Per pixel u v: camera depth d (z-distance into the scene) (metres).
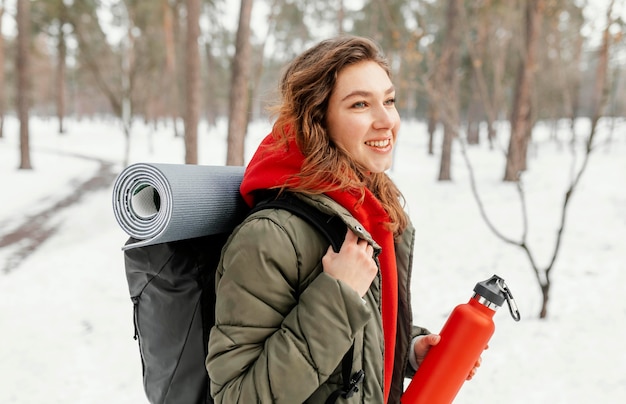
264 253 0.80
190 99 9.75
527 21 7.48
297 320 0.80
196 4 9.58
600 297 4.26
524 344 3.45
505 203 8.94
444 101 5.49
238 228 0.85
